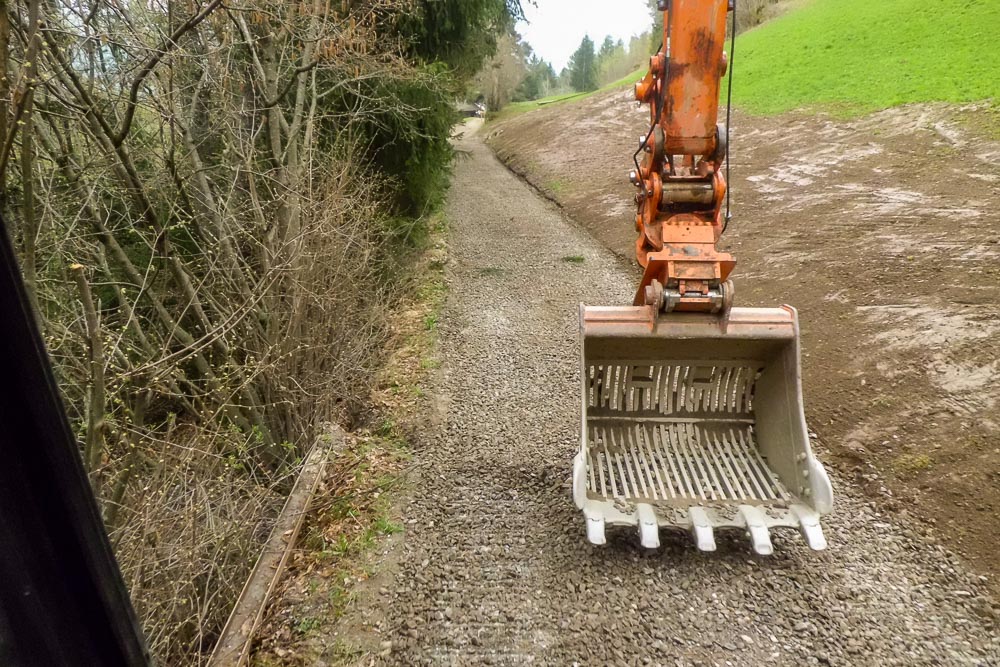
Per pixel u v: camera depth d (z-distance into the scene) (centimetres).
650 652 334
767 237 986
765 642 338
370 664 335
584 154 2006
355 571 398
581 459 388
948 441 473
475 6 1016
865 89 1566
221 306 518
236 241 519
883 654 329
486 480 490
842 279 763
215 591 382
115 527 321
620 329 403
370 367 678
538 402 608
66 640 117
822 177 1184
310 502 455
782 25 2652
